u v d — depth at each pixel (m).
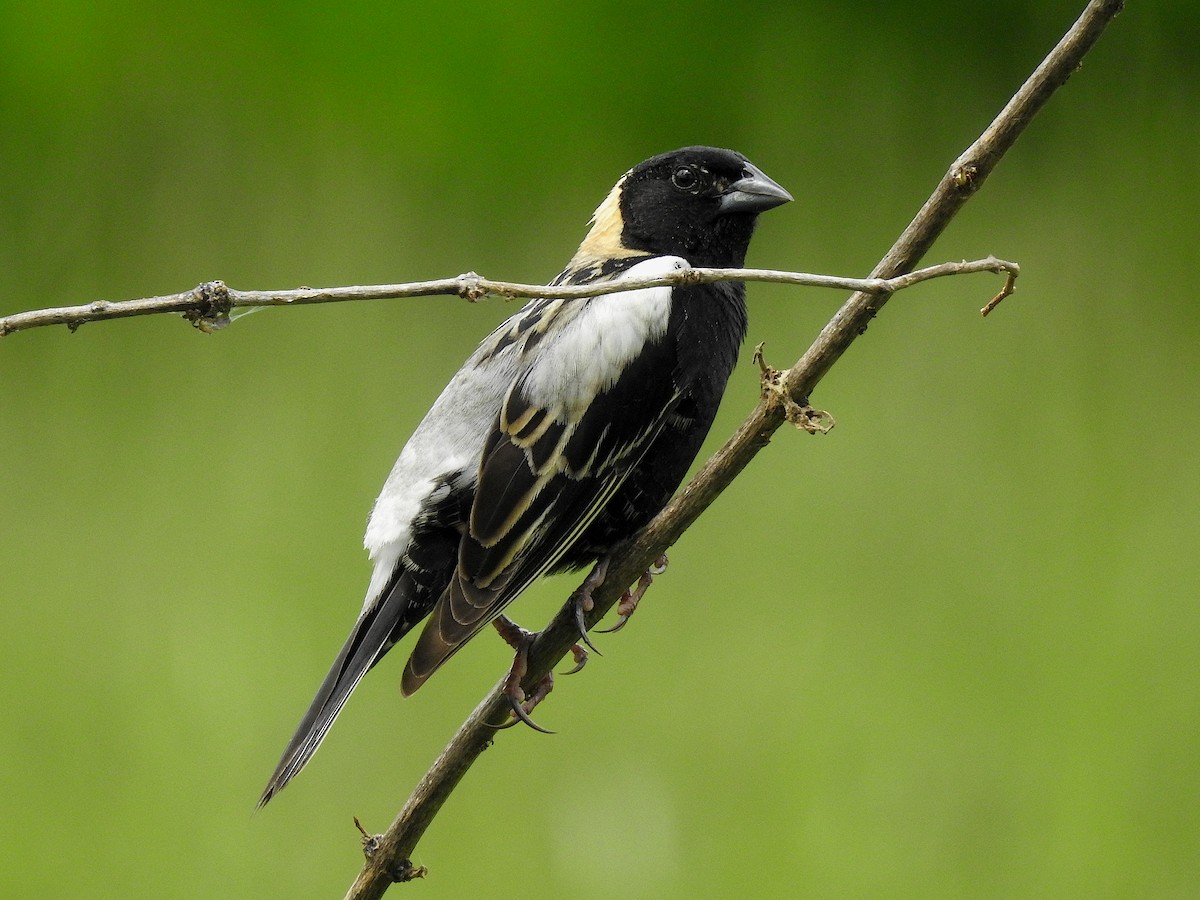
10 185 13.92
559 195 14.88
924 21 15.40
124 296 13.30
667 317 6.46
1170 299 13.02
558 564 6.54
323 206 14.13
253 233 13.70
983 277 13.32
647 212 7.39
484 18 15.34
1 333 4.33
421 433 6.46
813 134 15.02
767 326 12.92
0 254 13.34
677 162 7.38
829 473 11.53
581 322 6.38
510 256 13.90
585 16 15.59
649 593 10.45
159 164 14.25
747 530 11.01
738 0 15.67
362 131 15.03
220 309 4.46
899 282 4.84
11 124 14.27
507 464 6.17
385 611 6.20
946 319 13.03
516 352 6.46
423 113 15.14
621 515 6.48
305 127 14.90
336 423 11.73
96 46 14.43
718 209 7.35
